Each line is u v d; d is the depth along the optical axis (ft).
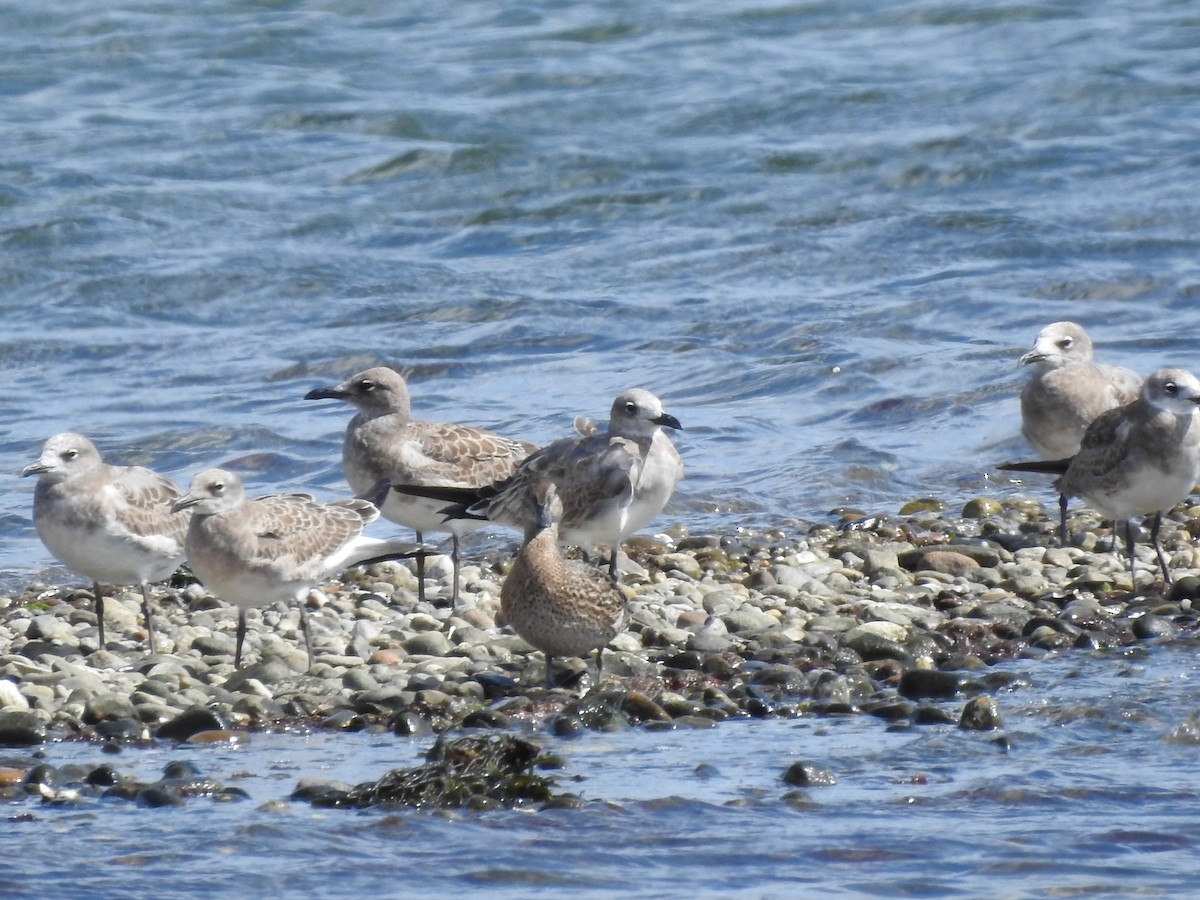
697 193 100.27
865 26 130.82
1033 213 93.81
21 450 68.18
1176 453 47.19
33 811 31.89
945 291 84.02
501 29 131.85
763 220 96.27
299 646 44.98
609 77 120.06
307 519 43.93
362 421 53.06
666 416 47.98
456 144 107.86
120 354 82.28
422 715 38.27
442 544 58.44
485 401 72.69
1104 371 58.54
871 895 27.71
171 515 46.03
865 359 74.95
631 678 40.40
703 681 40.32
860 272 88.53
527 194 102.12
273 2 138.82
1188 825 30.50
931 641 42.45
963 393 70.90
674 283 88.69
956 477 63.67
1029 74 116.16
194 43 129.80
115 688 40.37
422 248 96.37
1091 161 101.91
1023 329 78.64
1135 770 33.37
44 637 46.52
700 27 130.82
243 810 31.94
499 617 46.78
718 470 64.18
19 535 59.67
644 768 34.17
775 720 37.58
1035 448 59.62
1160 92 111.86
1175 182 97.30
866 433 68.08
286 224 98.94
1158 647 41.91
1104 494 48.73
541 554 39.91
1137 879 28.14
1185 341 75.56
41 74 124.16
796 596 47.78
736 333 80.38
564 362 77.97
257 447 67.92
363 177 105.81
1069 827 30.48
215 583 42.70
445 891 28.14
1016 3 131.54
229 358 80.89
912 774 33.50
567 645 40.16
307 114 113.70
